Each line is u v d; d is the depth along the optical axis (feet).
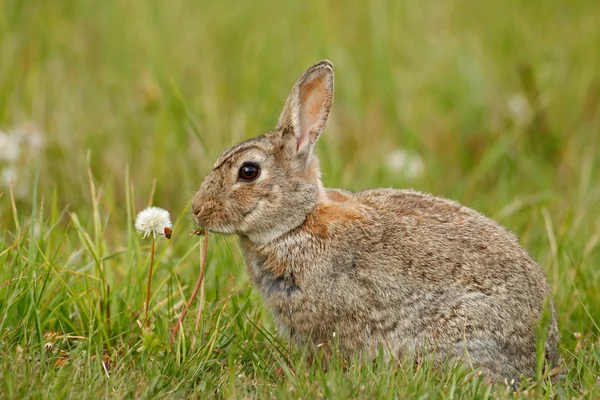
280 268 31.83
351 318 31.48
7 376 26.43
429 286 31.01
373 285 31.22
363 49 60.34
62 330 31.63
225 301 32.32
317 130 32.96
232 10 64.34
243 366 30.63
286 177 32.01
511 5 68.18
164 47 57.98
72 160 46.19
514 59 59.67
